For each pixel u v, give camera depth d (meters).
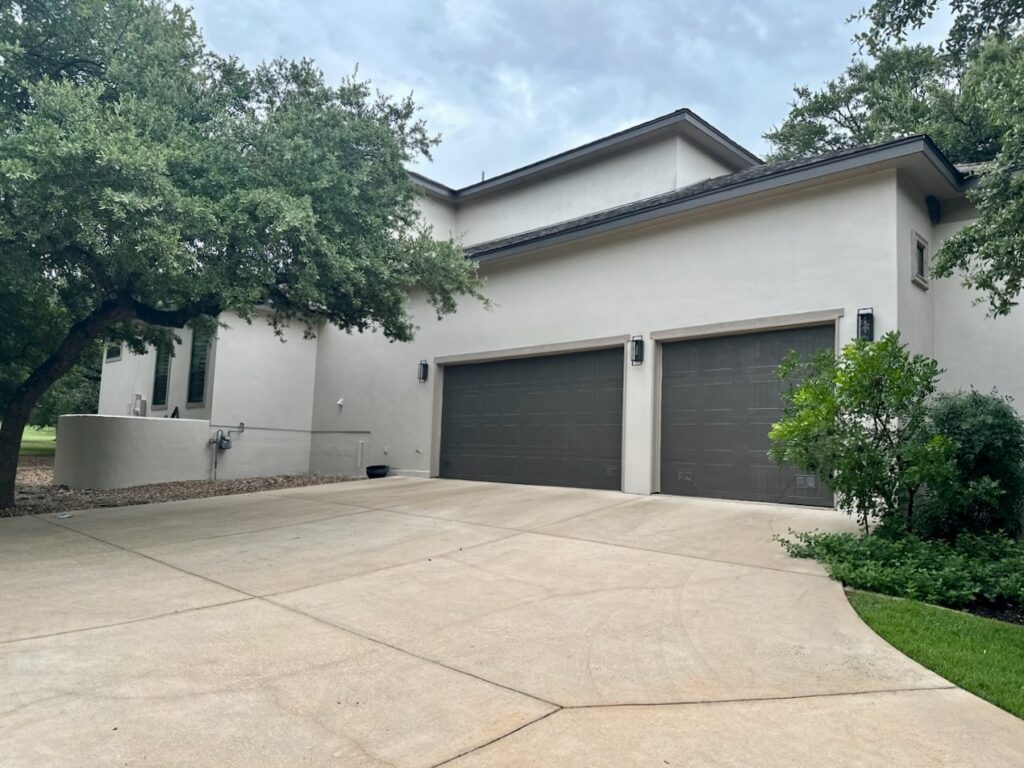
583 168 15.95
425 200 17.62
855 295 9.52
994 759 3.14
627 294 11.99
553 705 3.72
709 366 11.01
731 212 10.86
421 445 15.33
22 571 6.76
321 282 9.50
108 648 4.57
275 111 9.57
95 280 10.38
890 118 18.53
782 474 10.04
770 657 4.43
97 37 9.09
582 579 6.39
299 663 4.32
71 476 15.24
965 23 6.75
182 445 15.97
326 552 7.62
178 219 7.80
